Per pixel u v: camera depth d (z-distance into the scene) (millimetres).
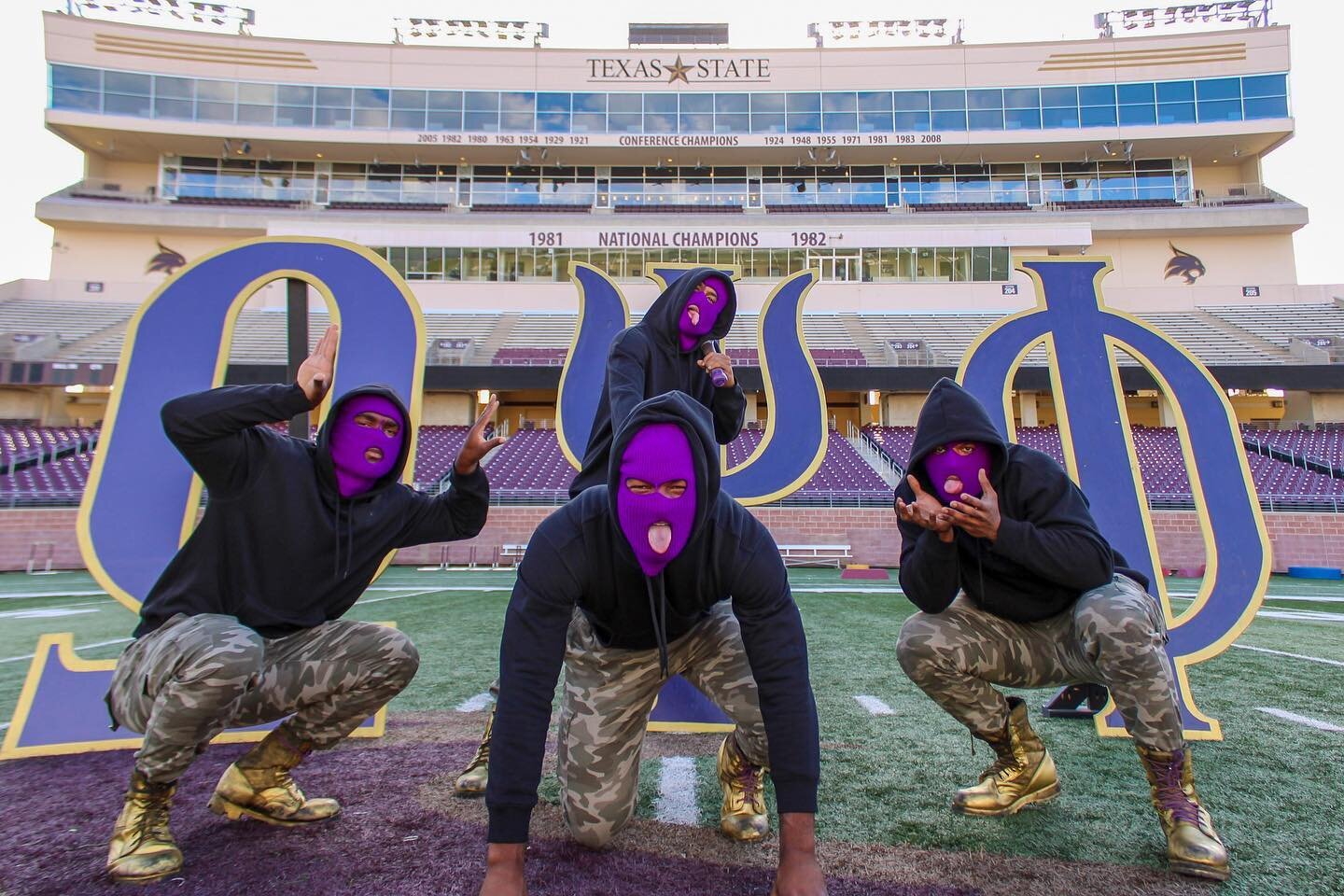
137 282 21984
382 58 24812
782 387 3775
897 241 22562
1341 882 1605
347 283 3082
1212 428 2996
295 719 1922
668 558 1438
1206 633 2846
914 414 19953
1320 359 18875
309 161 25375
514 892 1317
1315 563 12836
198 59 23938
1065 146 24812
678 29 28875
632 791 1774
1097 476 3066
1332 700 3426
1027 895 1549
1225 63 24141
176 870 1646
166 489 2787
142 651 1732
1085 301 3217
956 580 1898
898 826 1932
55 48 22859
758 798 1933
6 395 17984
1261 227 22656
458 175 25891
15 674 4047
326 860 1715
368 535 1997
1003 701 2061
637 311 21875
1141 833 1885
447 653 4684
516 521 13719
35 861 1709
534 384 18062
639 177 26219
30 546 12273
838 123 25219
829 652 4711
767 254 22719
